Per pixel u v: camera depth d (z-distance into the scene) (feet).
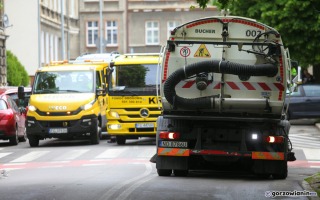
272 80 93.91
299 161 125.80
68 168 116.47
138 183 90.43
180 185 88.58
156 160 100.12
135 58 156.46
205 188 85.76
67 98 162.71
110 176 101.09
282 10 226.17
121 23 495.41
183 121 98.73
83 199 75.72
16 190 83.66
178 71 93.91
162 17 495.82
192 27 94.94
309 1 223.30
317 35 226.38
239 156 97.19
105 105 174.09
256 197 78.54
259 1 229.66
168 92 94.53
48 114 161.17
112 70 155.53
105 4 497.05
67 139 185.68
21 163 127.85
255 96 94.17
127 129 155.63
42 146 164.04
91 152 143.64
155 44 496.64
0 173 109.70
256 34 94.02
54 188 85.05
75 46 495.82
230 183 92.63
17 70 329.93
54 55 421.59
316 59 228.43
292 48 229.04
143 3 495.41
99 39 357.41
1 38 304.09
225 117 95.96
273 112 94.84
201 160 102.12
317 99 213.25
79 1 496.23
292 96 214.07
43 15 396.98
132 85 155.84
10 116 166.61
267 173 98.17
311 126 209.97
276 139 97.04
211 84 94.43
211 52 94.53
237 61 94.02
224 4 99.66
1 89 195.11
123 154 138.31
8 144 172.45
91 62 178.50
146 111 155.43
